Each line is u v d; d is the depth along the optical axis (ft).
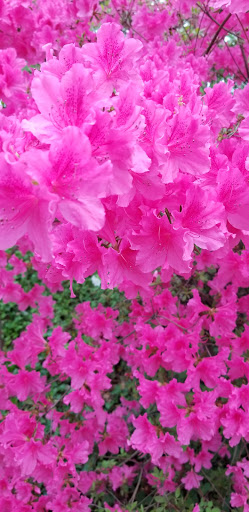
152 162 0.81
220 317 1.76
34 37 2.38
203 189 0.88
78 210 0.61
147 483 2.38
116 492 2.42
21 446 1.61
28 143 0.72
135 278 0.91
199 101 0.93
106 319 1.99
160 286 2.10
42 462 1.64
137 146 0.72
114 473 2.22
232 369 1.77
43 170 0.60
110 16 2.43
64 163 0.61
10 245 0.63
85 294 3.84
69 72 0.68
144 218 0.84
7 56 1.89
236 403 1.59
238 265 1.71
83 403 1.83
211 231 0.87
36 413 1.77
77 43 2.31
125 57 0.87
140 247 0.86
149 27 2.52
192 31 2.63
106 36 0.84
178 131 0.84
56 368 2.00
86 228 0.60
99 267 0.88
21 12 2.32
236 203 0.91
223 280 1.80
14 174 0.59
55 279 1.01
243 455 2.26
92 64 0.84
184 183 0.88
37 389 1.86
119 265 0.89
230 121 1.46
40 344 1.93
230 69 2.61
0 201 0.62
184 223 0.87
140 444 1.71
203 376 1.66
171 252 0.87
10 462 1.76
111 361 2.02
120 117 0.71
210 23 2.47
